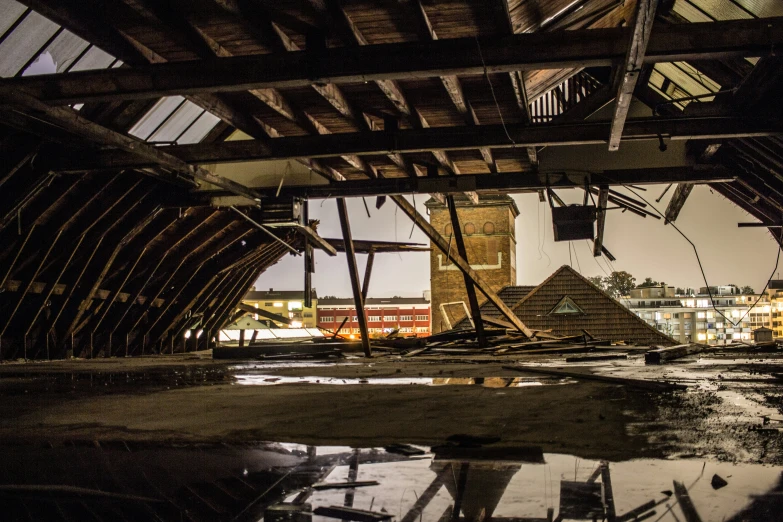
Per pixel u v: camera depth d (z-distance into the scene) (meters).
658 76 12.81
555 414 3.60
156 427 3.42
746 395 4.51
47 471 2.39
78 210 12.06
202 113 11.41
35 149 9.88
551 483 2.05
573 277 22.62
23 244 11.59
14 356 13.52
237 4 6.27
